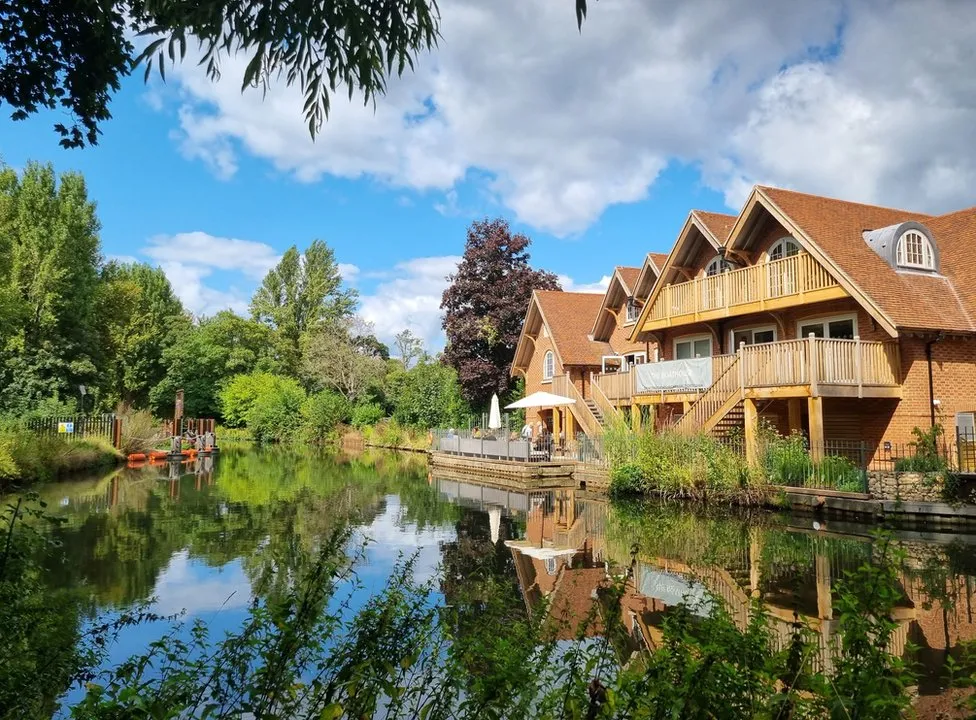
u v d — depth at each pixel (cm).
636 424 2527
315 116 422
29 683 471
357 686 362
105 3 536
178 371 6325
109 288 4844
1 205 3534
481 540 1491
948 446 1902
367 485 2633
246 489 2430
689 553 1330
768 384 2020
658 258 3050
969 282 2128
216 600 955
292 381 6631
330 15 403
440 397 4978
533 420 3925
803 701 329
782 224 2208
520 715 360
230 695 391
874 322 2033
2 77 595
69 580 1080
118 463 3447
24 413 3197
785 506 1838
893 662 325
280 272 7650
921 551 1328
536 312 3922
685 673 327
